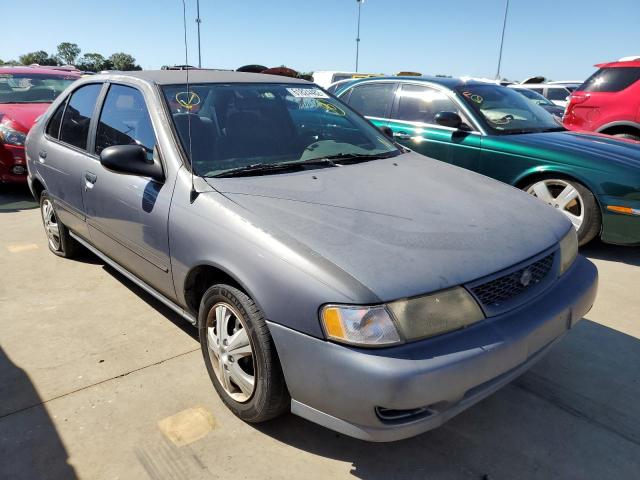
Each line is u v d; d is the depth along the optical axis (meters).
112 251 3.39
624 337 3.24
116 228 3.16
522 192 2.99
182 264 2.58
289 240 2.12
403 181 2.85
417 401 1.85
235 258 2.24
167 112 2.91
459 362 1.89
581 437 2.39
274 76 3.71
